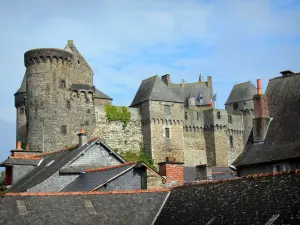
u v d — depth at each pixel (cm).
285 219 1555
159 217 1978
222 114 8200
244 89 9125
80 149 3347
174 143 7456
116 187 2664
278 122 3109
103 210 1952
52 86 6438
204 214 1827
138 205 2030
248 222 1644
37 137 6325
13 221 1745
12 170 3528
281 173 1764
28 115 6444
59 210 1881
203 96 9312
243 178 1870
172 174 2516
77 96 6688
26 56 6538
